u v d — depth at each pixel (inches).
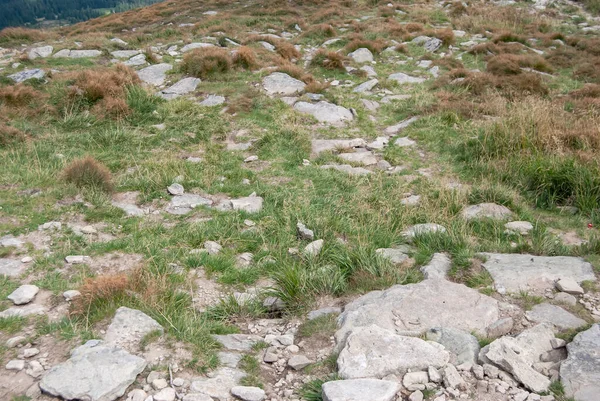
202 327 182.5
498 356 155.7
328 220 274.4
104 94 461.1
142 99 471.5
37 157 361.4
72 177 317.7
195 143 409.4
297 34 812.6
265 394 153.8
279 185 333.4
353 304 198.4
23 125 416.8
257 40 709.3
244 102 472.7
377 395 138.7
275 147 394.3
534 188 313.6
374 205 302.0
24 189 310.8
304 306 205.6
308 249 242.8
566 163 315.0
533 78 514.6
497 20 856.9
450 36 709.3
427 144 402.0
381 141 413.1
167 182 329.4
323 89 507.8
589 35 774.5
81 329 179.5
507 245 245.8
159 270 226.5
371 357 155.9
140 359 160.9
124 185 330.3
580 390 142.3
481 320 182.5
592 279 207.3
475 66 617.6
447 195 298.4
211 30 789.2
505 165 335.9
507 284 206.2
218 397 150.6
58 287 213.5
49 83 503.8
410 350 157.9
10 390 154.2
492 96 489.4
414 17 893.8
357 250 239.0
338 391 140.9
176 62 613.6
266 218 284.2
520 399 142.3
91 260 238.1
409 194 319.3
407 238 260.2
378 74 597.3
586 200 287.4
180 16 970.1
